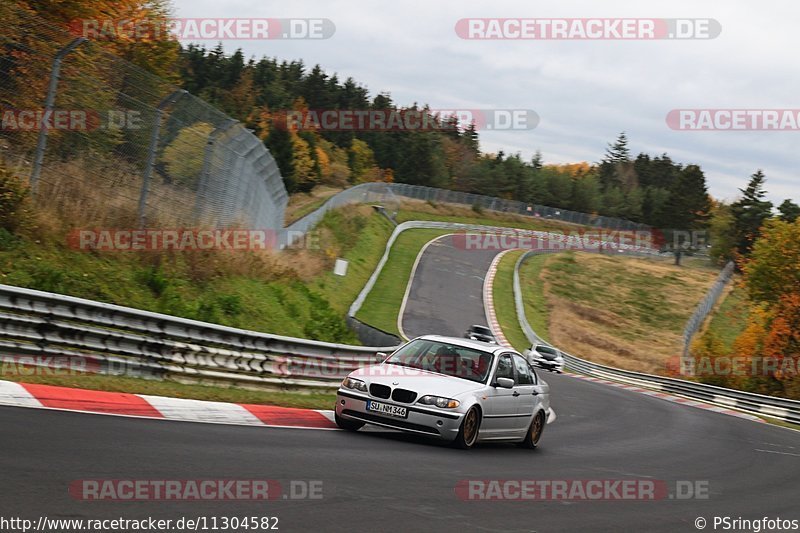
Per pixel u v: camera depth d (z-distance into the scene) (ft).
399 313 216.95
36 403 42.57
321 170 407.85
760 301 231.91
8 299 51.62
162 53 160.56
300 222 172.76
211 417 50.19
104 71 80.12
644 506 43.01
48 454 32.63
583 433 79.87
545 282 355.77
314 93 605.73
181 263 88.79
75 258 73.67
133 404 48.26
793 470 70.69
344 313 155.02
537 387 62.64
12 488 27.53
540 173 637.30
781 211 506.48
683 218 585.22
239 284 97.55
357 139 525.75
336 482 36.60
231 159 103.09
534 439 62.34
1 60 72.08
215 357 64.85
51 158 76.48
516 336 240.32
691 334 289.94
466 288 285.64
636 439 79.97
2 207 69.77
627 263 451.53
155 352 60.39
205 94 453.99
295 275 119.85
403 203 407.64
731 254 502.38
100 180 80.18
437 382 54.29
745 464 70.44
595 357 267.59
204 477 33.40
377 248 279.28
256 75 555.69
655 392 182.70
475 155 631.56
